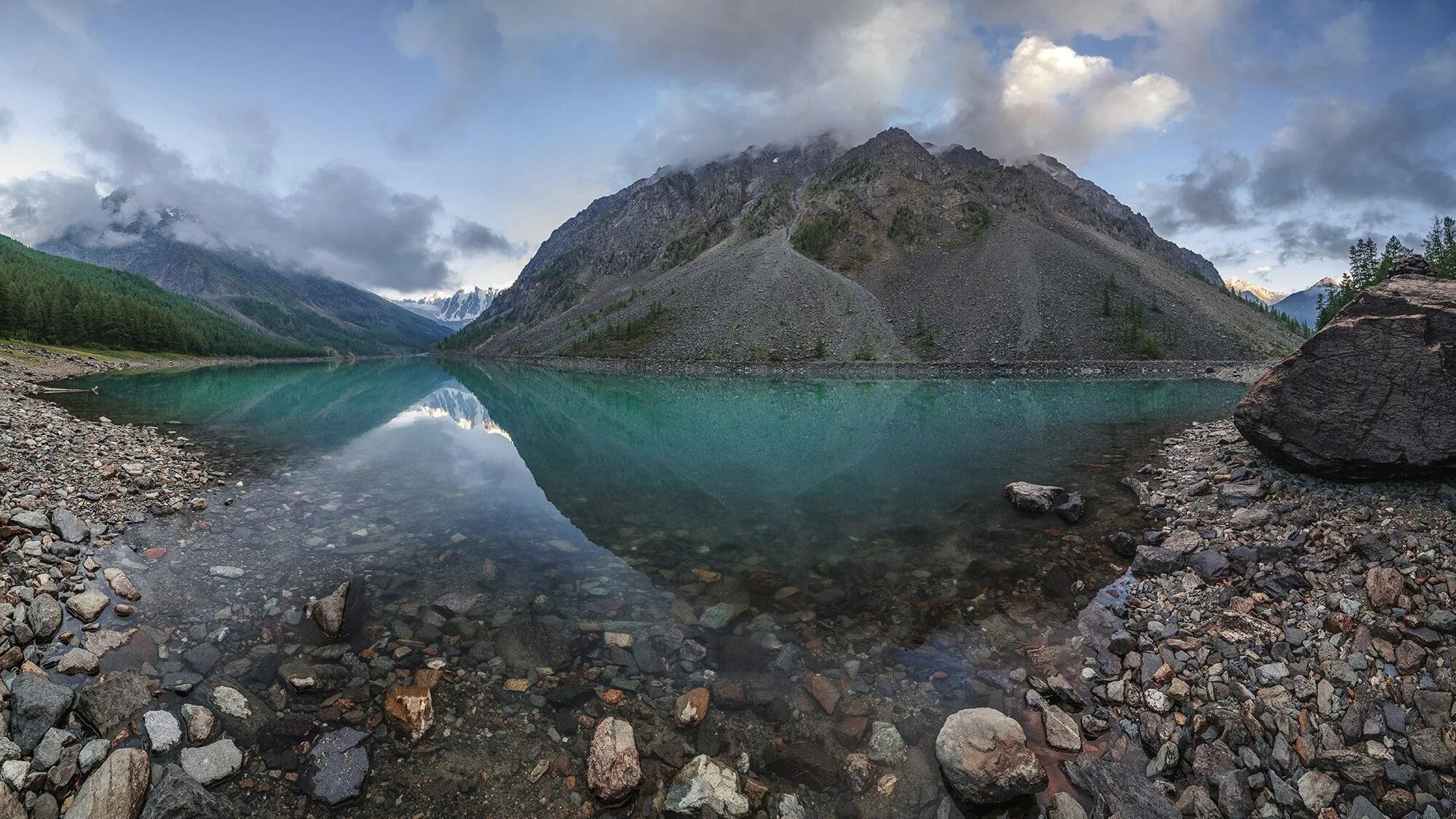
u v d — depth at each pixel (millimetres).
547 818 5215
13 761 5109
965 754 5676
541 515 14734
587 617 9086
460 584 10156
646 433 32406
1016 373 108062
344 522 13398
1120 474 18453
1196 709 6727
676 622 8977
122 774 5051
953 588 10359
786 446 27109
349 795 5320
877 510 15680
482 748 6043
